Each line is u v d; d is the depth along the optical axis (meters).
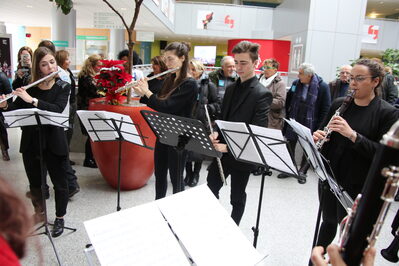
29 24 12.40
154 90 3.27
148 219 1.15
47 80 2.36
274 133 1.57
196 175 3.67
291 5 11.41
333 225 1.97
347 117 1.79
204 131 1.73
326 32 9.89
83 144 4.64
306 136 1.52
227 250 1.17
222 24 13.55
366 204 0.69
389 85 4.07
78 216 2.82
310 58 9.97
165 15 10.06
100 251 1.04
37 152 2.39
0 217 0.54
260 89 2.03
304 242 2.62
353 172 1.74
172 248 1.11
